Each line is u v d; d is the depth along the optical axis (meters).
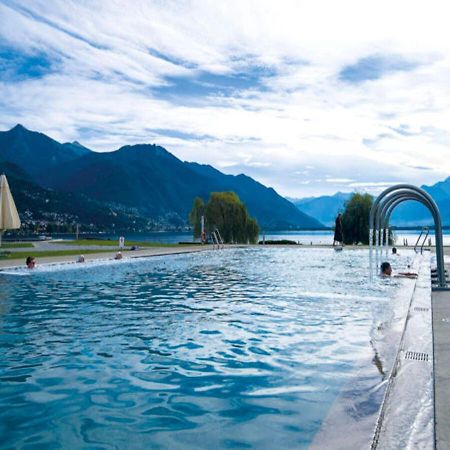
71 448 2.79
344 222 42.41
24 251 22.17
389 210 16.31
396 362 3.81
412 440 2.29
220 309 7.59
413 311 6.13
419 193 10.12
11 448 2.80
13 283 11.13
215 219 45.38
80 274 13.17
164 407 3.44
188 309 7.61
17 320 6.75
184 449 2.75
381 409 2.75
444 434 2.40
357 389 3.32
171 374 4.24
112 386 3.92
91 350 5.09
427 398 2.89
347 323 6.30
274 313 7.18
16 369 4.40
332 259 18.98
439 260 9.66
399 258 18.86
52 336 5.75
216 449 2.74
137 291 9.78
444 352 4.09
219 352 4.97
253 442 2.81
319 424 3.05
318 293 9.33
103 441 2.88
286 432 2.94
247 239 45.94
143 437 2.93
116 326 6.33
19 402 3.56
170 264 16.67
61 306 7.94
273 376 4.11
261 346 5.18
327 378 3.98
